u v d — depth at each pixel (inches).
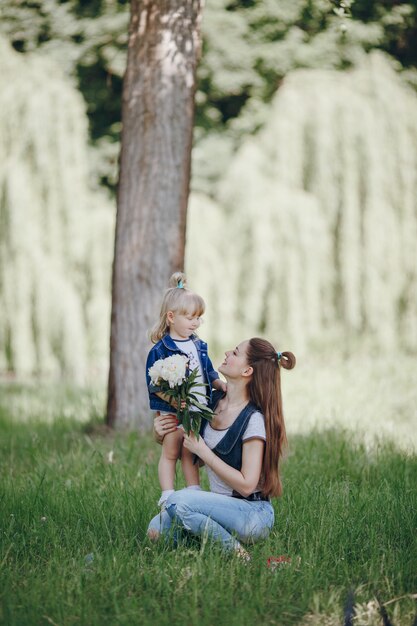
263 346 176.6
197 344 200.7
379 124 587.5
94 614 145.4
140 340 332.8
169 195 331.9
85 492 213.6
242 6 773.3
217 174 778.8
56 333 526.6
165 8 326.0
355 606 150.3
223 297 575.8
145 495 208.5
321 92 593.6
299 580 159.8
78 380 531.5
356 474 247.3
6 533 182.4
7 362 528.7
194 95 337.7
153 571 162.4
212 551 168.4
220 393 183.9
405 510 195.9
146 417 334.3
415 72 726.5
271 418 173.9
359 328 584.7
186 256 580.4
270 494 176.2
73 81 768.3
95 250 563.8
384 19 741.9
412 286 590.6
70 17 763.4
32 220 528.7
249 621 144.4
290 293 566.3
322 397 417.7
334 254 584.1
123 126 337.1
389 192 585.0
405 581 163.8
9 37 764.0
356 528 184.2
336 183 581.6
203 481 241.3
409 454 271.7
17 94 543.8
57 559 168.9
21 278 521.0
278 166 587.2
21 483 236.1
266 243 563.5
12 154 537.0
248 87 782.5
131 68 332.8
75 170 551.2
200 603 152.0
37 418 397.1
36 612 146.8
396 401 400.2
